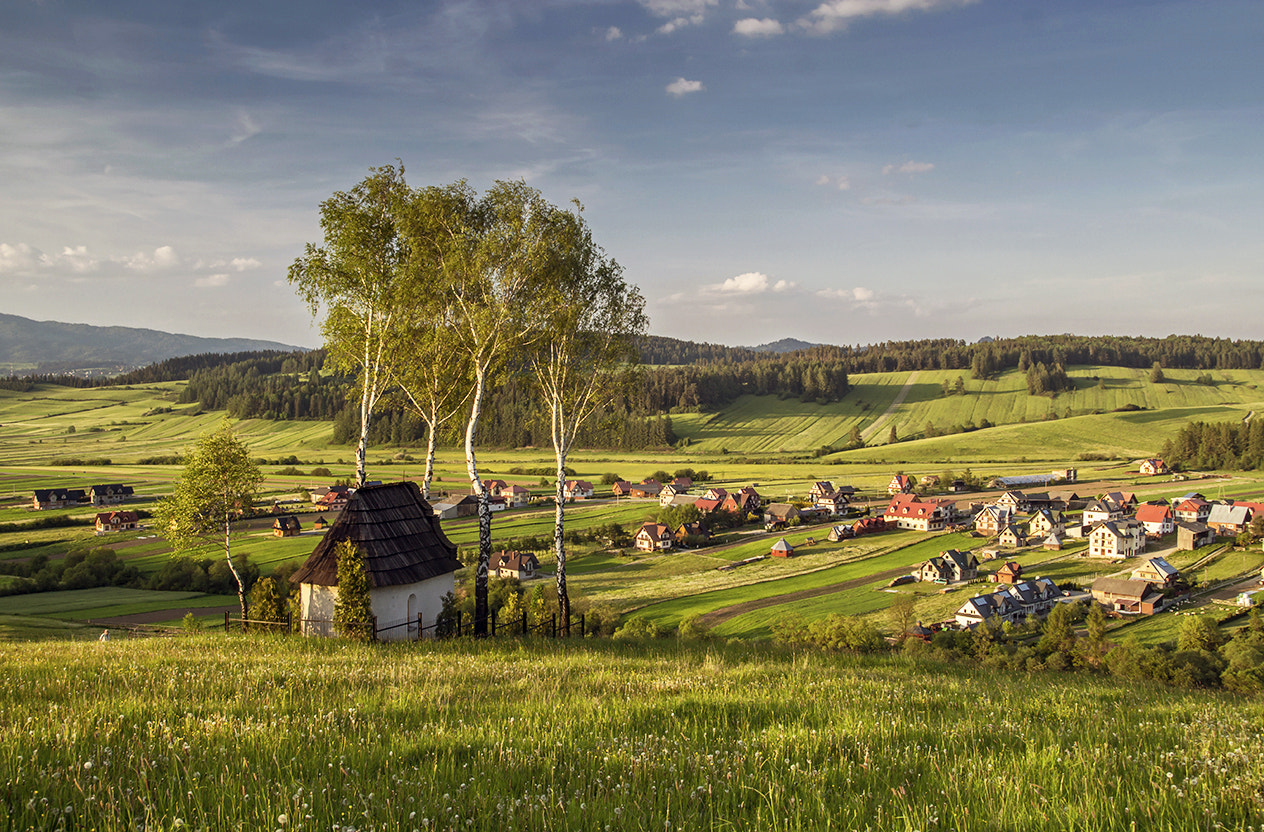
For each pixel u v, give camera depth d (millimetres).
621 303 37062
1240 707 12969
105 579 82375
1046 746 8000
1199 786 5926
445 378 37125
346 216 32875
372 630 25641
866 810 5465
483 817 4945
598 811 5133
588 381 37656
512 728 8062
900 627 68625
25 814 4734
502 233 32500
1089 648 56969
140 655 17391
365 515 29156
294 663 15789
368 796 5273
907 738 8320
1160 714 11570
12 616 53656
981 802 5562
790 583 89125
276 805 4957
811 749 7438
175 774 5754
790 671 16797
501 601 68562
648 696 11508
